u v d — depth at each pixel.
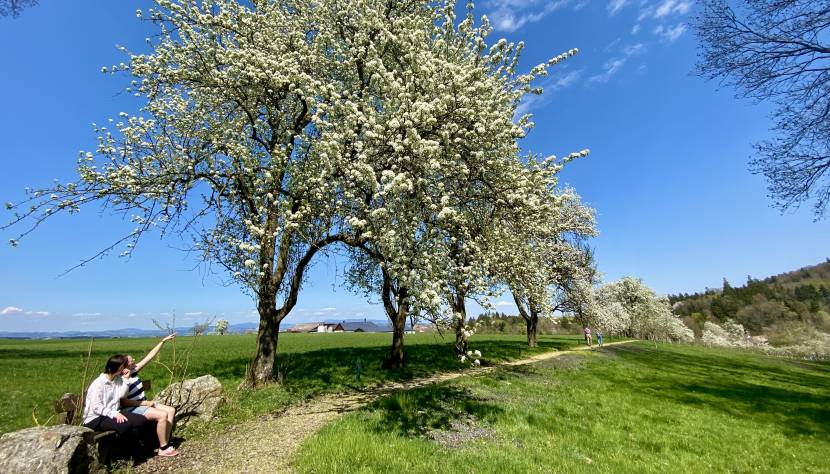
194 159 13.49
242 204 13.99
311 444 7.71
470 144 10.63
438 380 16.95
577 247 34.00
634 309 64.12
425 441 8.42
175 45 14.16
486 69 11.62
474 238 11.98
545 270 20.61
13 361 20.05
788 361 46.97
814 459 11.37
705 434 12.71
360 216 11.09
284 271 13.91
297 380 14.55
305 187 12.14
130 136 13.00
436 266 9.89
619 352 36.12
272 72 13.00
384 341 38.81
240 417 9.81
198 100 14.83
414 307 9.20
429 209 10.13
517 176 11.02
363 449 7.48
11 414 10.20
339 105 10.55
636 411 14.72
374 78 10.90
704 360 37.69
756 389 22.31
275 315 13.82
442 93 10.51
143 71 13.44
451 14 13.90
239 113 15.01
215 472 6.73
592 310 37.28
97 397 6.98
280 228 11.56
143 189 12.48
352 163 10.04
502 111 11.79
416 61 11.61
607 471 8.34
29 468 5.29
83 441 5.90
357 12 14.12
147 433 7.94
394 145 9.42
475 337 52.06
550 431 10.73
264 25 14.55
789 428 14.54
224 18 13.52
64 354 24.25
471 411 11.36
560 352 32.84
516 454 8.34
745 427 14.15
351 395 13.13
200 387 9.84
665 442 11.40
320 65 14.35
